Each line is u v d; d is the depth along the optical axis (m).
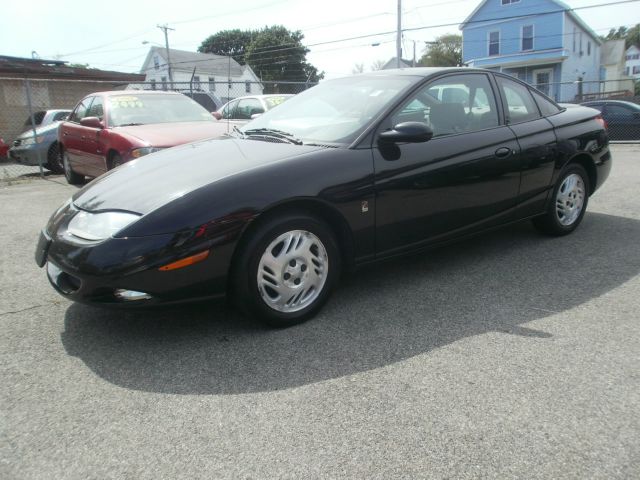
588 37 37.12
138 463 1.97
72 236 2.88
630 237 4.70
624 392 2.34
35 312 3.36
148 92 7.85
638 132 13.88
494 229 4.09
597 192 6.80
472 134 3.80
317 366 2.63
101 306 2.74
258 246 2.86
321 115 3.73
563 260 4.13
